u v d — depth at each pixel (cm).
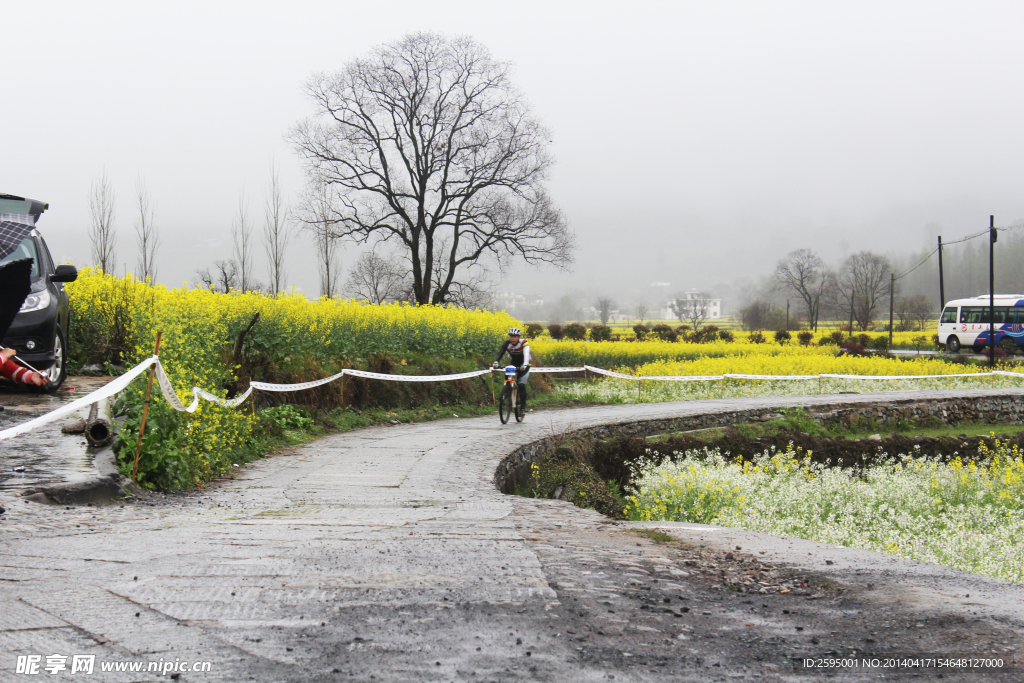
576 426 1502
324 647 294
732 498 1059
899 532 988
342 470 909
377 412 1541
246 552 429
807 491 1163
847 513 1092
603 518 617
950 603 375
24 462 668
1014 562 806
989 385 2962
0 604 327
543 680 274
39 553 411
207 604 336
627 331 8019
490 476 880
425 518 580
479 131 4425
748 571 434
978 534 971
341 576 385
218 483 804
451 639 308
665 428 1719
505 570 407
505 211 4447
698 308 15562
